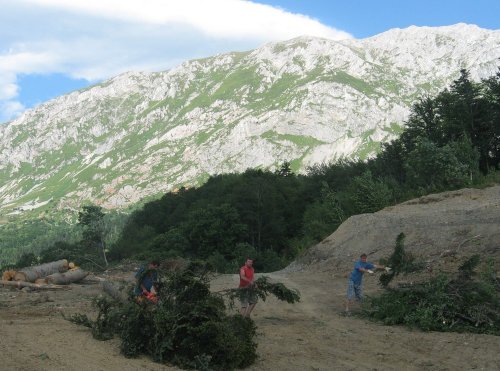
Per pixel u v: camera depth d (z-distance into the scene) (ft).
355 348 33.73
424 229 74.23
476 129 157.48
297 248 141.69
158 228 269.44
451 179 112.57
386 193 122.21
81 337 31.24
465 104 156.35
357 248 81.15
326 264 81.25
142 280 31.32
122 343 28.71
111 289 52.49
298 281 70.23
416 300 41.27
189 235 182.09
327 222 136.05
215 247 178.81
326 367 29.50
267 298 53.98
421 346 33.96
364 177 128.26
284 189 243.19
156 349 28.04
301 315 45.34
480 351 32.17
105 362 26.04
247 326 30.58
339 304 50.39
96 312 42.06
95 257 144.36
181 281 29.53
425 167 121.29
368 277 62.64
